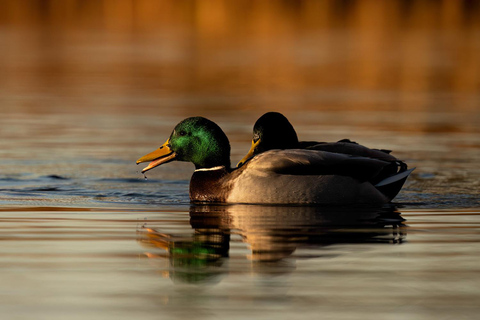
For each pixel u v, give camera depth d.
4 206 11.77
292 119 21.72
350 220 10.57
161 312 6.91
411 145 18.09
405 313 6.91
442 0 56.50
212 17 51.28
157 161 12.59
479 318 6.81
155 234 9.79
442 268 8.22
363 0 56.66
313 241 9.34
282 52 38.03
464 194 13.00
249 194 11.76
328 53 37.66
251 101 25.08
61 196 12.77
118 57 36.25
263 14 52.00
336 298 7.27
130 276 7.96
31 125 20.58
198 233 9.84
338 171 11.62
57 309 6.97
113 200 12.45
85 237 9.62
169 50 38.78
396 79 30.41
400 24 48.84
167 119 21.67
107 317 6.78
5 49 37.94
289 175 11.66
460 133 19.77
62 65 33.44
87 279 7.84
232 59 35.94
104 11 53.94
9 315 6.80
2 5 55.41
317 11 53.50
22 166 15.52
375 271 8.12
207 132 12.41
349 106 24.27
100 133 19.56
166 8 54.22
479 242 9.36
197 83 29.25
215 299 7.25
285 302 7.17
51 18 51.28
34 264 8.34
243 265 8.36
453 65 33.97
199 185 12.30
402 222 10.53
